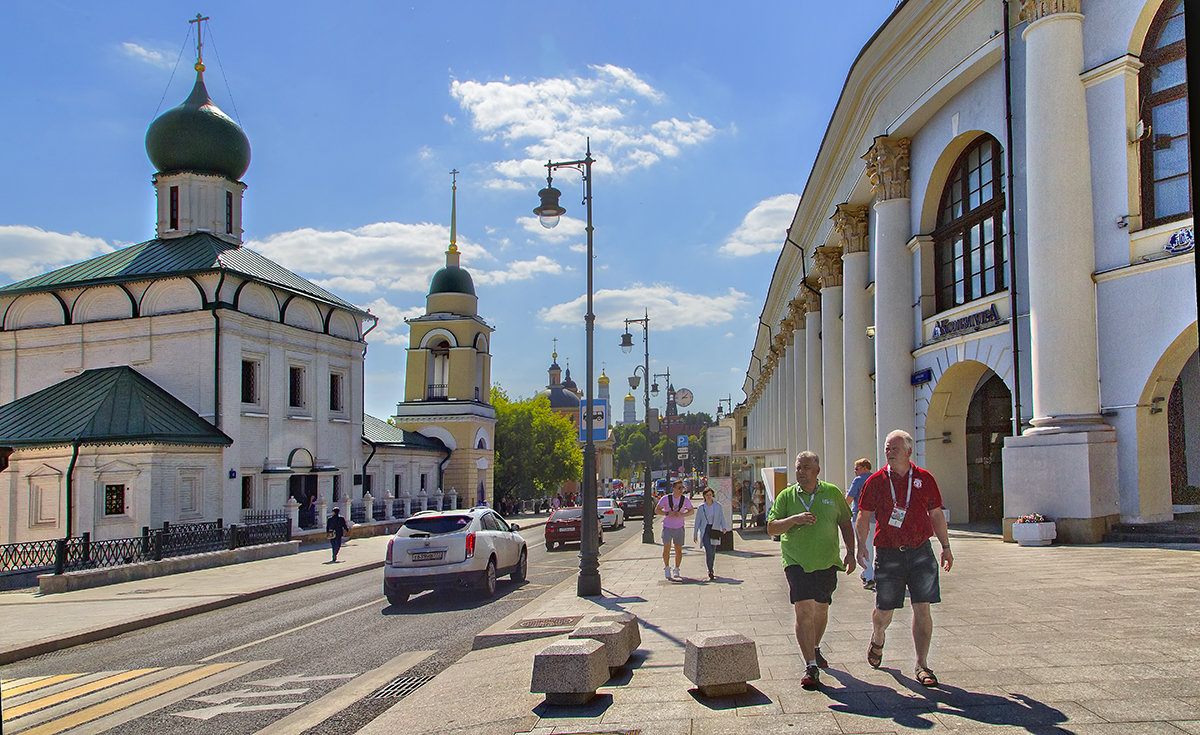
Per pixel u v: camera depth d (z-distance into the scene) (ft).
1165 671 19.63
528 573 67.51
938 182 67.41
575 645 22.65
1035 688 18.90
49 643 41.88
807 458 22.08
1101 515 46.26
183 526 80.33
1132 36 47.01
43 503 93.71
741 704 19.85
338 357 131.13
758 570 55.93
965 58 59.26
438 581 51.34
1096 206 48.47
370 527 127.44
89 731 23.99
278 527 95.86
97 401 98.22
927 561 20.45
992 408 67.10
